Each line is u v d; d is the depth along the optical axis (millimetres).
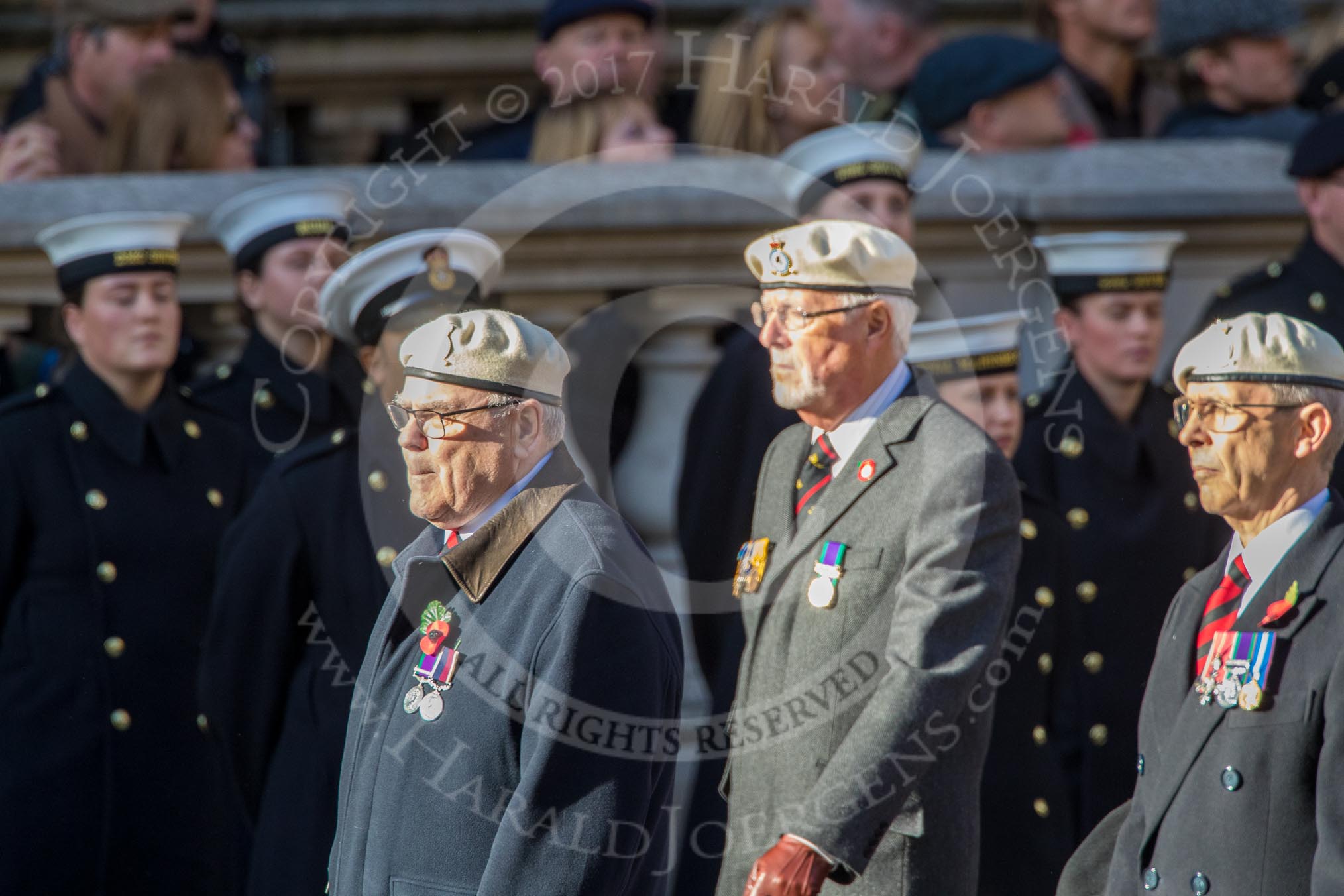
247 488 15117
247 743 13219
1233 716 9578
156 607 14398
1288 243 16859
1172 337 16844
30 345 17000
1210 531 14578
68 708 14086
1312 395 9883
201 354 16984
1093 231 16625
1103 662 14031
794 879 10367
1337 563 9641
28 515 14273
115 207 16547
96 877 13984
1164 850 9844
